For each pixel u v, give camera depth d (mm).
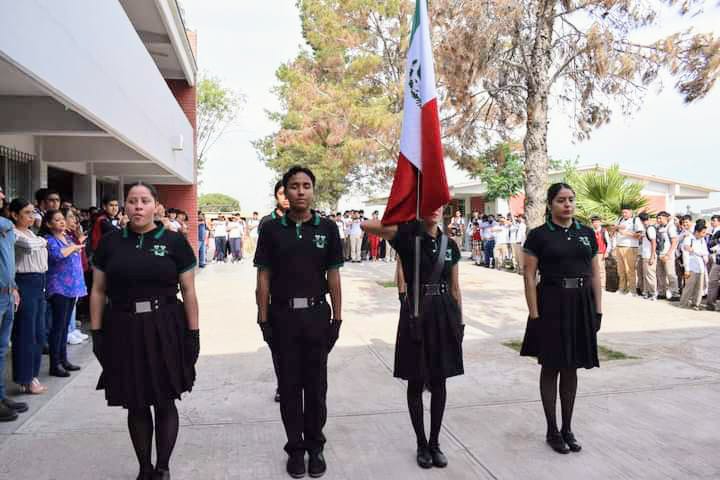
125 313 3295
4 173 8328
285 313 3695
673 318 8836
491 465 3770
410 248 3816
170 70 16828
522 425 4438
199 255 17859
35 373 5227
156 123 9836
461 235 21719
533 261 4094
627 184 14539
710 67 6992
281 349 3693
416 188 4031
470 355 6551
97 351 3332
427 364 3748
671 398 5008
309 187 3711
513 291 12016
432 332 3758
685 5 6707
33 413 4684
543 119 7383
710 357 6387
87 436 4207
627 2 7207
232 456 3908
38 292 5121
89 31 5555
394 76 14750
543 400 4078
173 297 3436
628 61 7500
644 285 11117
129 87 7531
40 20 4180
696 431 4289
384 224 4016
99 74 5938
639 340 7266
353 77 14828
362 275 15617
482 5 7648
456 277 3949
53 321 5723
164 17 11922
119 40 6922
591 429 4344
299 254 3693
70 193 12562
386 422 4523
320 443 3709
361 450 4012
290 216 3801
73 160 9859
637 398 5008
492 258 17781
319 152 28312
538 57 7332
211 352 6785
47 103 6984
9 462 3775
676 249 11359
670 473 3629
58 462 3781
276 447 4062
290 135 15164
